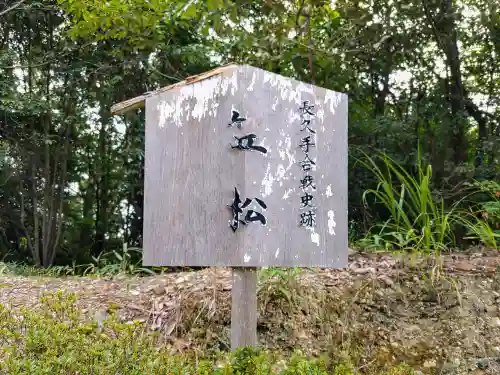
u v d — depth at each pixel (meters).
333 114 2.79
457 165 6.95
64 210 10.55
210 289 3.52
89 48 8.66
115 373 1.86
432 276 3.45
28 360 1.78
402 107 8.44
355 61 7.32
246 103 2.42
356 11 4.49
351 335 3.24
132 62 7.61
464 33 7.52
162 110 2.71
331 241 2.71
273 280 3.54
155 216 2.67
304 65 5.69
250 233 2.35
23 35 9.16
